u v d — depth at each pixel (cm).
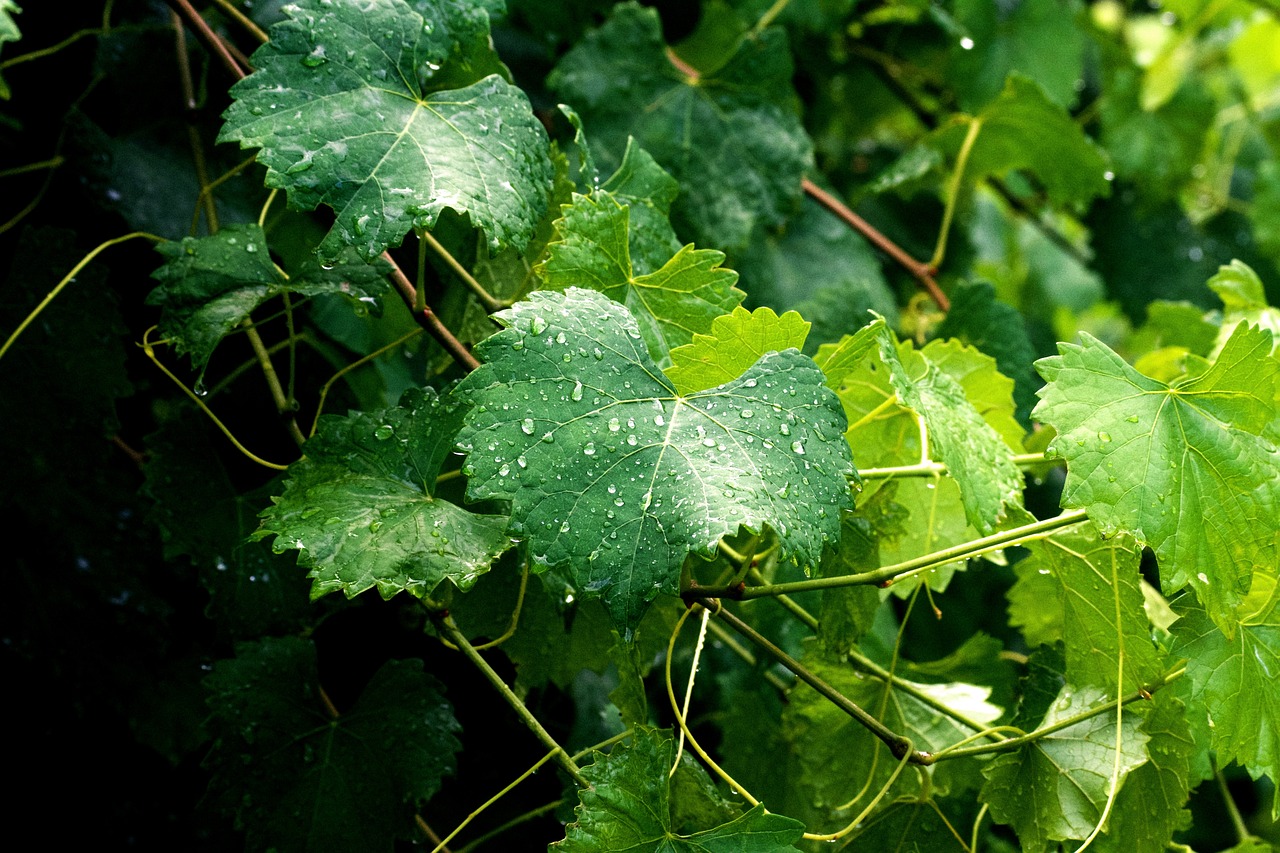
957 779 130
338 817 127
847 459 119
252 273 127
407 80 124
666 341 126
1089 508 121
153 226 137
